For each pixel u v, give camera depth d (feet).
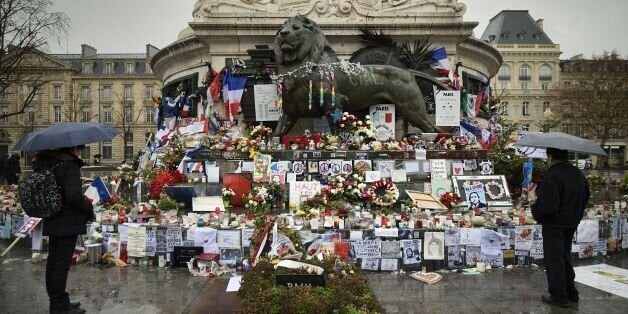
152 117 242.99
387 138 33.58
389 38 37.45
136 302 17.28
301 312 12.14
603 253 24.81
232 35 39.04
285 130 33.88
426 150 31.14
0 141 230.89
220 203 27.48
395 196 27.91
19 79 94.43
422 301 17.37
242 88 38.24
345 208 25.43
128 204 27.61
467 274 20.86
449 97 36.35
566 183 17.29
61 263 16.17
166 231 22.12
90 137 16.46
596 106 171.42
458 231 21.66
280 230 20.43
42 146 15.75
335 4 38.68
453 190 29.30
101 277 20.47
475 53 46.42
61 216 16.07
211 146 31.86
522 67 235.20
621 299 17.93
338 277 13.97
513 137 53.52
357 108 34.06
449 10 38.91
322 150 30.91
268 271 14.61
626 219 25.71
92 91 243.81
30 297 18.24
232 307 15.97
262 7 40.73
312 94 32.04
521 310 16.58
